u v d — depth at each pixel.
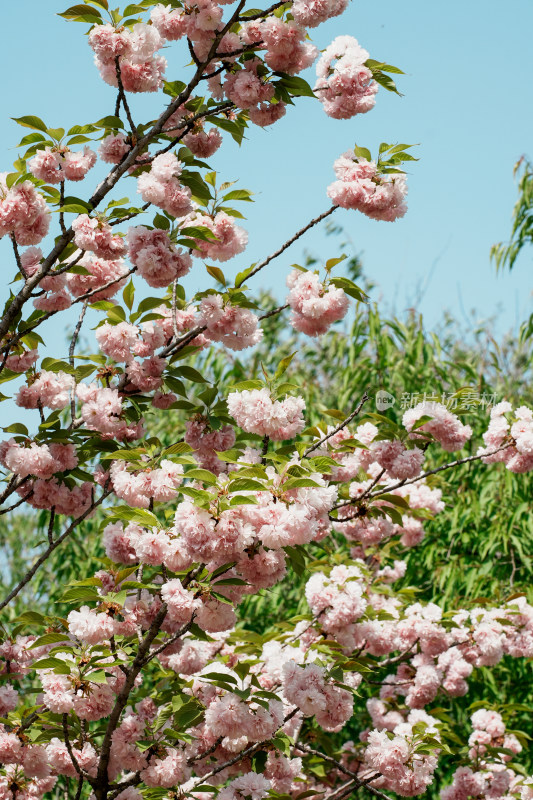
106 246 3.90
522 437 4.68
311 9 3.67
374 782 5.07
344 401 7.86
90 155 3.98
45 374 4.27
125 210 3.95
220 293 4.17
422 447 4.65
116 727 3.88
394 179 4.03
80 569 8.05
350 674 5.04
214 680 3.45
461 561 7.42
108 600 3.49
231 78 4.02
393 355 8.44
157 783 3.75
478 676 6.73
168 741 3.96
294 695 3.55
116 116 3.90
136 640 3.75
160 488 3.54
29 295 3.84
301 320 4.11
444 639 5.39
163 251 3.83
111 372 4.46
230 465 4.23
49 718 3.71
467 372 8.10
